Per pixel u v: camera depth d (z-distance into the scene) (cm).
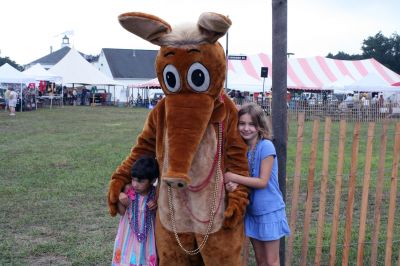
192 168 349
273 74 423
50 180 952
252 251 570
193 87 342
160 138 367
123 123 2441
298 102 2589
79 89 4897
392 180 461
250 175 378
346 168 1070
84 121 2542
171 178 321
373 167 1062
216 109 358
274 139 425
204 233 355
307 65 3391
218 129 358
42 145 1501
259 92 3133
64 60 4147
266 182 374
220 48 350
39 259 550
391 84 3097
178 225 359
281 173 428
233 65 3234
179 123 335
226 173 364
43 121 2486
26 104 3497
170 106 343
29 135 1800
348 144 1405
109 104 4784
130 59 6838
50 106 3966
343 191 860
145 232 391
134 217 393
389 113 2511
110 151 1372
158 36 346
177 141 331
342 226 666
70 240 608
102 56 6969
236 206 355
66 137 1747
